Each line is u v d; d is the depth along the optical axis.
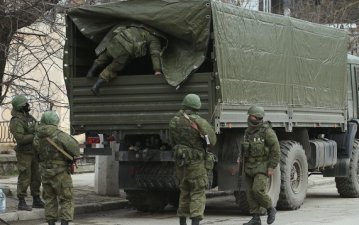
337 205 12.34
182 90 9.65
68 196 8.44
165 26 9.73
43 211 10.45
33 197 10.62
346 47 13.48
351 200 13.47
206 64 10.01
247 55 10.14
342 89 13.28
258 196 8.87
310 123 11.98
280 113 11.01
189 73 9.53
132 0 10.01
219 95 9.40
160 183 10.27
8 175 16.72
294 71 11.48
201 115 9.48
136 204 11.33
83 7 10.37
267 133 8.82
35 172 10.47
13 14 10.74
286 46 11.26
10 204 10.98
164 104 9.80
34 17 11.04
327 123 12.62
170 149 10.21
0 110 18.95
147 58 10.70
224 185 10.21
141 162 10.40
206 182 8.44
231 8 9.87
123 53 9.87
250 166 8.91
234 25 9.88
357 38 22.89
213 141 8.43
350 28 23.75
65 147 8.33
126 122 10.10
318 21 23.20
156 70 9.83
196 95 8.66
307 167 11.77
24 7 10.77
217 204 13.13
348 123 13.72
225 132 10.30
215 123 9.37
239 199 10.59
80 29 10.46
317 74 12.27
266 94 10.62
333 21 23.55
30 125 10.19
